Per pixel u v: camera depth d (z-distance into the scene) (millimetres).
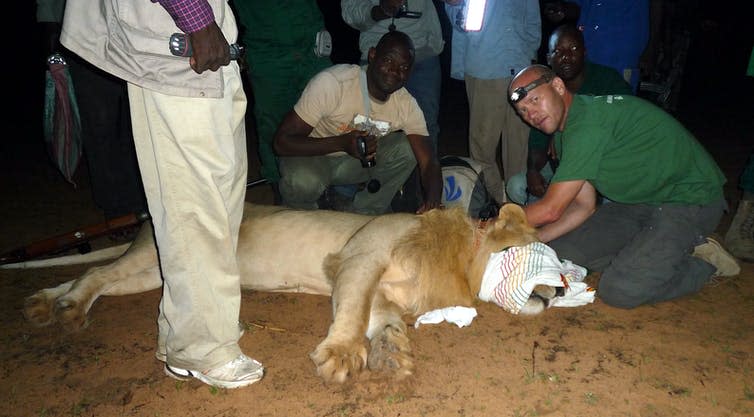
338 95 4402
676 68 7594
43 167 7246
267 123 4891
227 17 2613
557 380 3000
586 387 2951
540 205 3598
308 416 2770
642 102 3725
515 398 2871
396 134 4723
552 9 5426
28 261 4254
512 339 3371
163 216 2674
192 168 2584
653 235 3672
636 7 5395
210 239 2703
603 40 5453
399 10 4926
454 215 3578
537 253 3449
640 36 5484
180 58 2428
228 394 2916
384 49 4234
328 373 2916
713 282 4070
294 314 3691
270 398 2889
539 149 4719
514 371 3076
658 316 3631
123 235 4965
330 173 4730
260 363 3053
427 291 3477
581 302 3707
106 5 2359
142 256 3756
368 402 2854
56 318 3451
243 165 2836
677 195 3719
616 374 3049
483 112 5191
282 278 3805
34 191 6281
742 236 4371
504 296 3445
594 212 4113
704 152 3777
